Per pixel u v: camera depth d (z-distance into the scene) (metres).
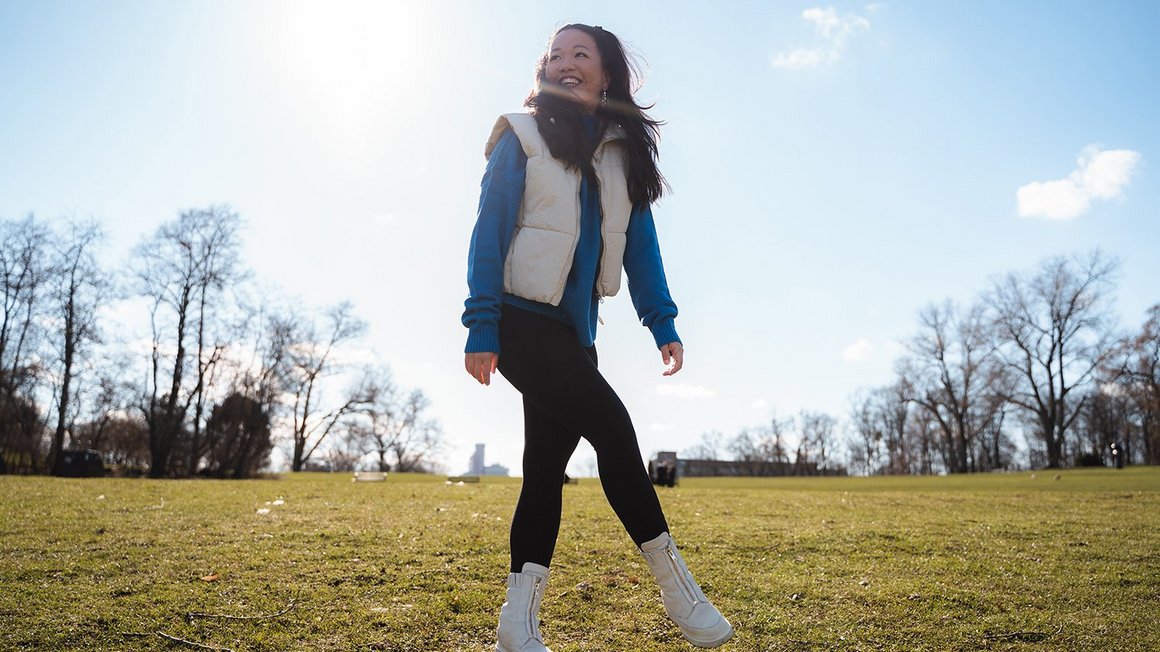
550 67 2.34
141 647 2.60
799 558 4.31
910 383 54.81
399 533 4.78
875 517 6.29
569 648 2.76
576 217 2.17
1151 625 3.04
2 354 29.33
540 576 2.20
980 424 53.03
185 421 31.88
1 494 6.95
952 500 8.41
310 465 49.59
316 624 2.89
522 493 2.26
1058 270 47.53
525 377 2.13
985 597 3.41
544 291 2.11
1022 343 48.22
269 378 33.19
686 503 7.63
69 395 30.17
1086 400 53.75
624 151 2.31
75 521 5.00
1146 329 45.47
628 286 2.52
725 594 3.47
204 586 3.33
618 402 2.13
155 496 7.20
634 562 4.07
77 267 29.83
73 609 2.92
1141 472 21.48
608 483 2.10
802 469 66.44
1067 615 3.17
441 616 3.03
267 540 4.44
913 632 2.96
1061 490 10.92
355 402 45.50
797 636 2.92
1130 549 4.54
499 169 2.18
